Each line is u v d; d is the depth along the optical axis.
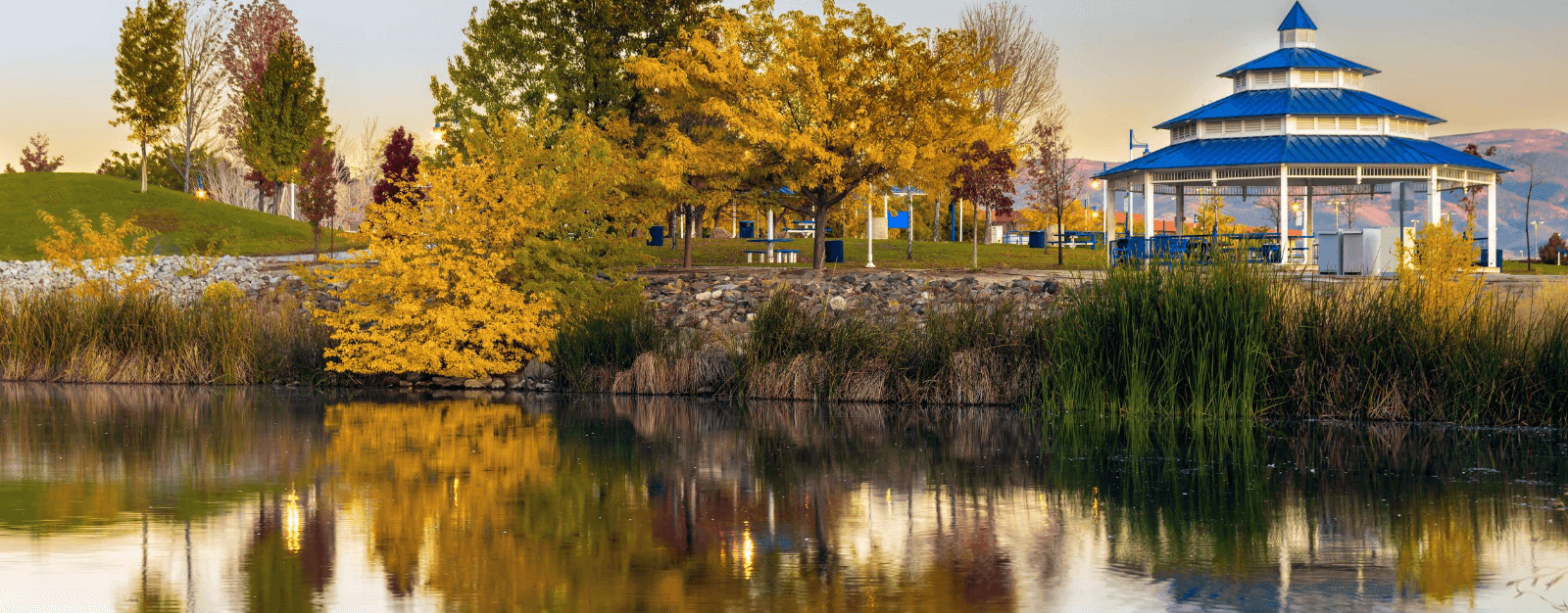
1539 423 14.08
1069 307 16.27
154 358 20.52
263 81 55.00
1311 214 37.25
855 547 8.21
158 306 21.19
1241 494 10.10
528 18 31.53
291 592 7.05
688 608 6.74
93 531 8.69
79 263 24.19
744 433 14.02
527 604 6.82
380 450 12.62
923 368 17.36
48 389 19.17
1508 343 14.51
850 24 26.12
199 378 20.22
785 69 26.45
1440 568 7.55
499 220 19.89
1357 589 7.11
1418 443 12.84
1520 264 39.53
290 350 20.53
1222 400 15.06
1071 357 15.93
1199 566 7.65
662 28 31.61
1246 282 15.27
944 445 13.05
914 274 25.27
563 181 20.38
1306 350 15.12
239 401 17.53
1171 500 9.84
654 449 12.73
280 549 8.13
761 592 7.07
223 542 8.38
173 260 29.34
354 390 19.27
